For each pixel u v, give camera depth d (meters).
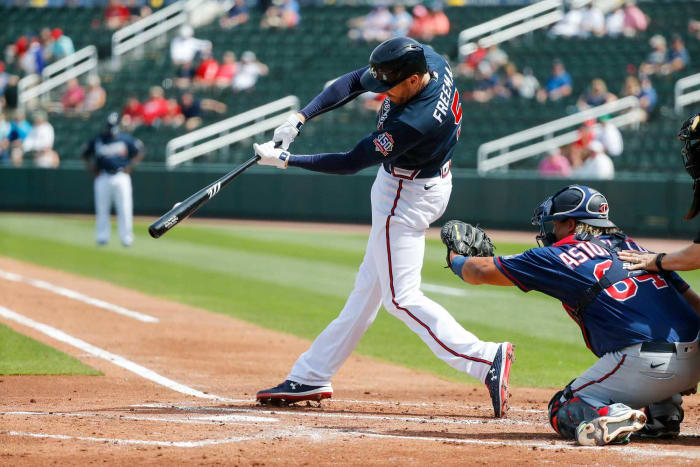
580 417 16.77
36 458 15.20
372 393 24.55
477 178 71.25
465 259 17.72
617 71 82.88
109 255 57.41
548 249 17.05
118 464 14.88
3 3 113.94
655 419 17.36
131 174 81.50
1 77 100.44
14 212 84.81
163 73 96.50
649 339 16.27
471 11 93.38
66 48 101.06
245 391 24.27
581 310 16.86
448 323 19.80
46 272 49.62
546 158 71.31
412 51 17.95
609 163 68.44
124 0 108.88
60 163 88.25
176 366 28.03
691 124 16.23
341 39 94.69
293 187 77.25
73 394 23.25
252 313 38.81
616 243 17.33
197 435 17.27
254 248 60.94
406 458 15.43
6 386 24.17
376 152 18.41
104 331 33.69
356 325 20.95
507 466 14.88
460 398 23.92
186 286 46.06
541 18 88.81
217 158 83.56
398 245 19.70
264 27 98.19
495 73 84.25
